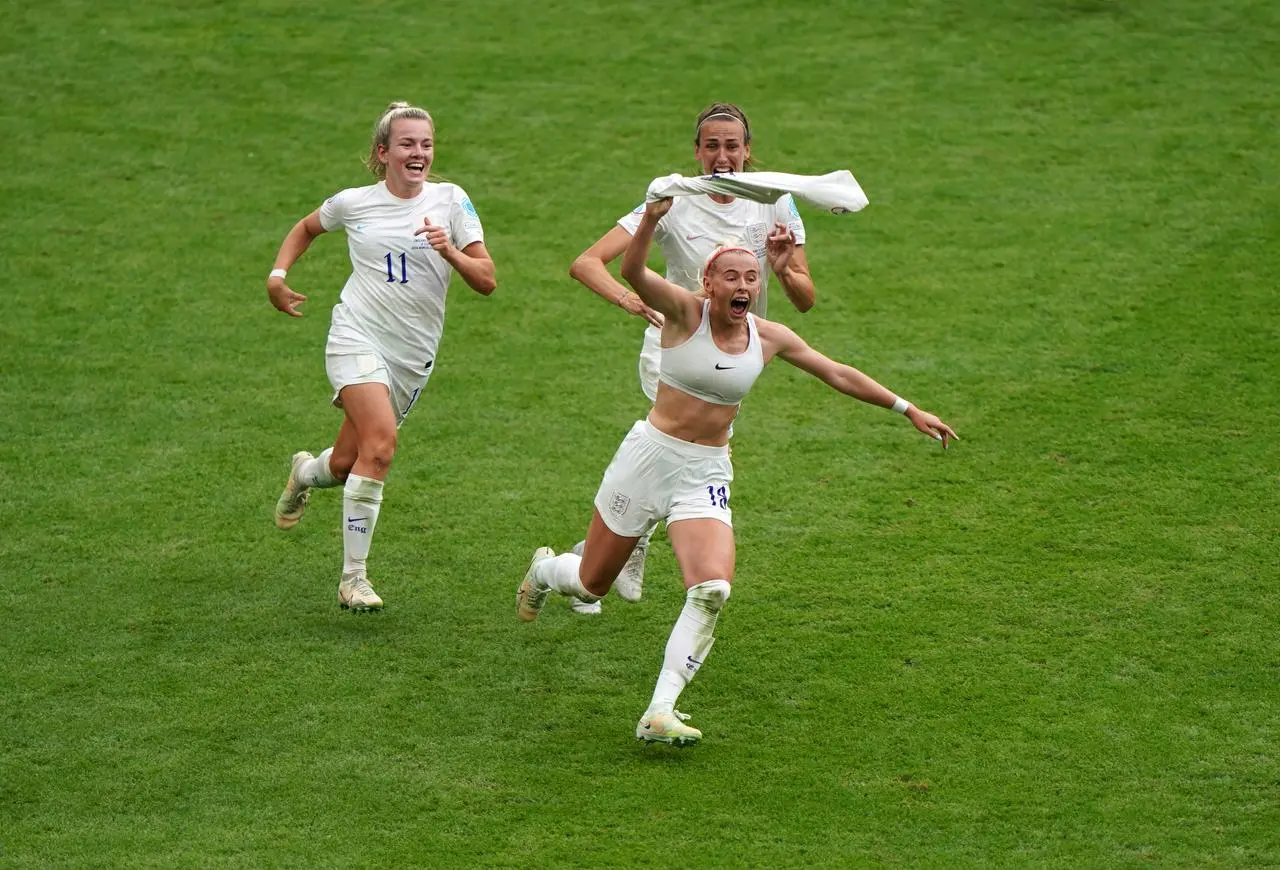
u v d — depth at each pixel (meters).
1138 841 20.72
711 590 22.33
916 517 30.97
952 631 26.59
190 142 51.22
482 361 38.72
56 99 54.00
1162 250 43.88
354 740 23.12
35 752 22.67
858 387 23.36
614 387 37.41
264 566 29.06
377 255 26.50
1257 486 31.73
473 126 52.44
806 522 30.89
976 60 58.00
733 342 22.67
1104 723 23.66
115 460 33.38
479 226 26.92
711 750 23.02
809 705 24.33
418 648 26.09
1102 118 52.94
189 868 19.97
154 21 60.91
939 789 21.95
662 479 23.12
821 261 44.09
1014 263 43.50
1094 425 34.75
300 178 48.88
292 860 20.19
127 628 26.53
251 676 24.98
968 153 50.59
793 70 57.12
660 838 20.73
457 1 63.97
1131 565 28.75
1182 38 59.59
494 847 20.52
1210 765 22.52
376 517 26.47
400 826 20.98
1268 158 49.56
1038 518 30.73
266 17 61.72
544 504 31.77
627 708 24.30
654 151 50.75
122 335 39.59
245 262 43.91
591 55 58.47
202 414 35.66
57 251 44.16
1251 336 38.75
